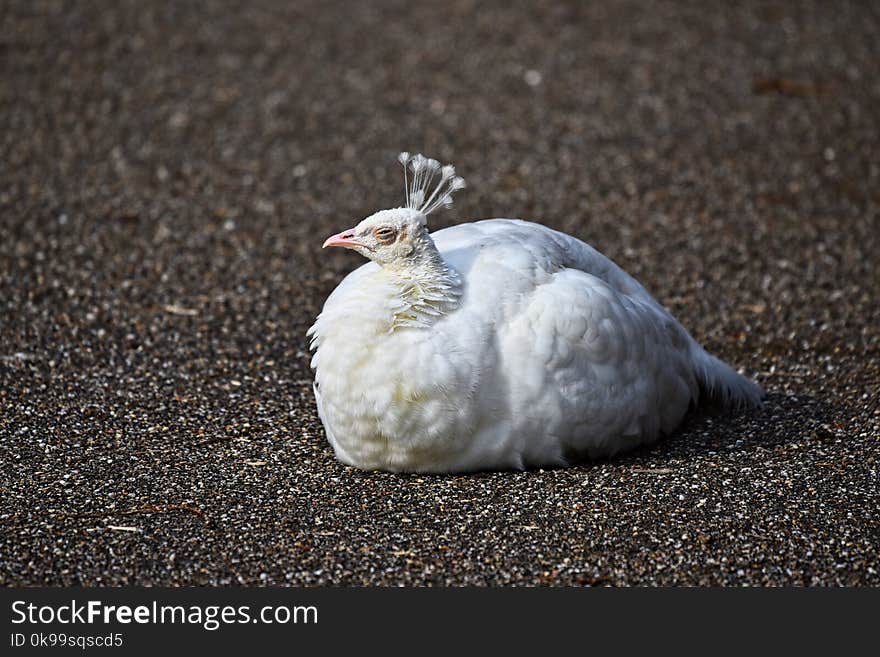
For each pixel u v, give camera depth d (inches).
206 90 970.1
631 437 470.0
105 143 868.0
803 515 432.1
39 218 743.7
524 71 1021.8
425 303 430.6
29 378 545.3
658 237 741.9
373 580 393.7
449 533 417.4
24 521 423.2
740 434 498.9
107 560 402.9
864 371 564.4
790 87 979.9
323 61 1040.8
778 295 661.3
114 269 680.4
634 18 1141.1
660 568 401.4
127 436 493.7
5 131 875.4
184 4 1155.3
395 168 847.7
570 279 454.9
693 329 621.3
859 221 762.8
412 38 1097.4
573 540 414.0
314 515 428.8
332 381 436.1
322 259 711.7
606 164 852.0
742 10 1159.0
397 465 451.2
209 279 676.1
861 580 398.0
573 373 442.0
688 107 949.8
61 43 1040.8
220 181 817.5
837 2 1181.1
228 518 427.5
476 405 434.6
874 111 936.9
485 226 485.4
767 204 789.9
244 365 570.6
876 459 475.2
